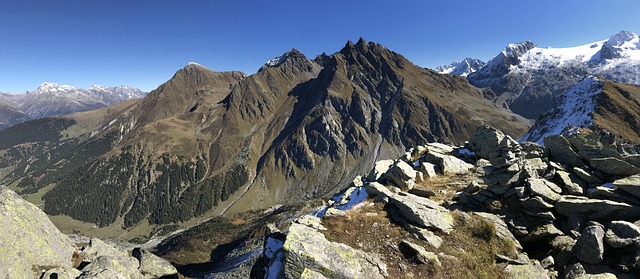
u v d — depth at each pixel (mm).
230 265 96000
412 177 33219
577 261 19250
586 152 27438
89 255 30797
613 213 20922
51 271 24000
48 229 27672
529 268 19719
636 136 143500
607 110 159875
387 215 25500
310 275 18078
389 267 20156
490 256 20859
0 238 23453
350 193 36531
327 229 23297
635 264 17188
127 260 32375
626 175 24359
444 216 24438
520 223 23172
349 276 18547
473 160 39281
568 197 23250
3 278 21500
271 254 23734
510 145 25656
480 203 26203
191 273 105250
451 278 19375
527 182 24141
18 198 27516
